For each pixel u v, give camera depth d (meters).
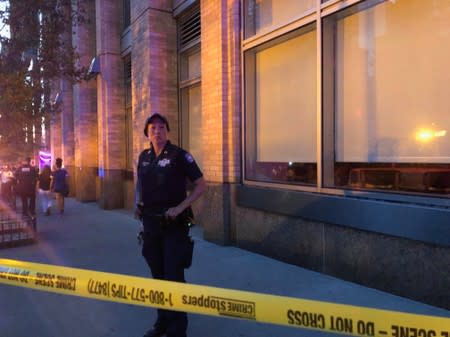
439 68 4.13
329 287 4.63
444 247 3.83
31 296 4.57
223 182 6.77
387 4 4.63
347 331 2.03
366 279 4.58
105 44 12.43
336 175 5.30
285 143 6.07
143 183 3.42
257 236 6.23
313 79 5.55
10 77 6.62
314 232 5.23
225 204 6.77
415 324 1.89
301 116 5.77
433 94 4.18
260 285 4.79
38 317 4.03
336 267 4.95
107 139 12.52
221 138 6.79
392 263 4.30
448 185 4.02
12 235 7.30
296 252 5.52
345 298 4.29
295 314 2.16
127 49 11.93
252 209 6.33
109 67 12.46
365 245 4.57
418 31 4.33
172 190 3.34
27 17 7.41
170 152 3.36
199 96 9.08
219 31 6.80
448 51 4.05
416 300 4.09
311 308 2.12
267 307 2.23
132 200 12.06
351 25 5.09
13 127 7.58
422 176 4.26
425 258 3.99
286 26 5.78
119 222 10.00
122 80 12.66
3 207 12.99
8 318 4.02
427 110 4.24
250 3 6.59
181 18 9.48
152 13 9.32
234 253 6.28
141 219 3.54
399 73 4.53
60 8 8.37
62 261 6.18
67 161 17.39
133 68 10.33
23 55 7.65
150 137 3.44
